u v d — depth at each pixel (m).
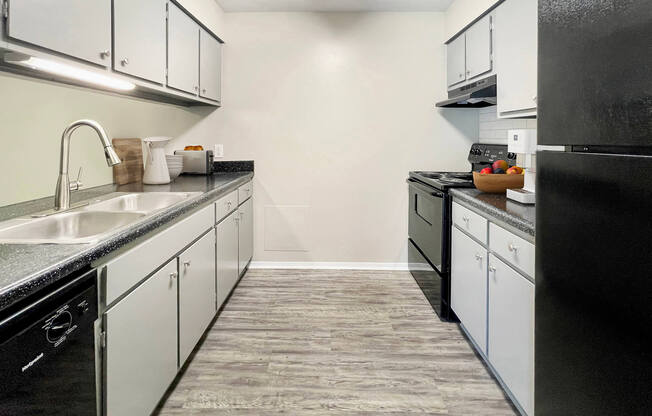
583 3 0.88
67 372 0.99
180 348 1.77
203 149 3.47
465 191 2.36
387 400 1.74
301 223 3.58
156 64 2.11
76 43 1.43
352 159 3.52
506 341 1.66
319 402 1.72
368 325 2.47
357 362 2.04
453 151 3.50
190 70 2.63
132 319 1.32
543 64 1.06
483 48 2.64
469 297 2.14
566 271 0.96
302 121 3.49
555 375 1.02
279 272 3.49
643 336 0.72
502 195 2.20
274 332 2.37
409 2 3.20
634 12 0.73
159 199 2.07
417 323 2.50
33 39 1.22
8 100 1.62
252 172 3.49
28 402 0.84
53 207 1.65
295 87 3.46
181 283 1.77
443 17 3.41
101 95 2.27
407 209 3.55
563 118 0.97
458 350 2.17
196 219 1.98
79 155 2.10
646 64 0.71
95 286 1.12
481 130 3.44
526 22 1.88
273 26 3.43
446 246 2.52
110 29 1.66
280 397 1.75
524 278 1.49
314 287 3.13
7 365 0.78
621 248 0.77
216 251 2.37
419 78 3.45
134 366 1.34
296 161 3.52
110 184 2.41
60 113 1.92
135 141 2.65
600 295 0.84
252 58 3.44
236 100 3.47
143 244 1.40
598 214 0.84
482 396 1.77
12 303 0.81
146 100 2.85
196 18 2.68
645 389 0.72
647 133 0.71
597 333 0.85
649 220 0.70
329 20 3.43
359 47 3.44
